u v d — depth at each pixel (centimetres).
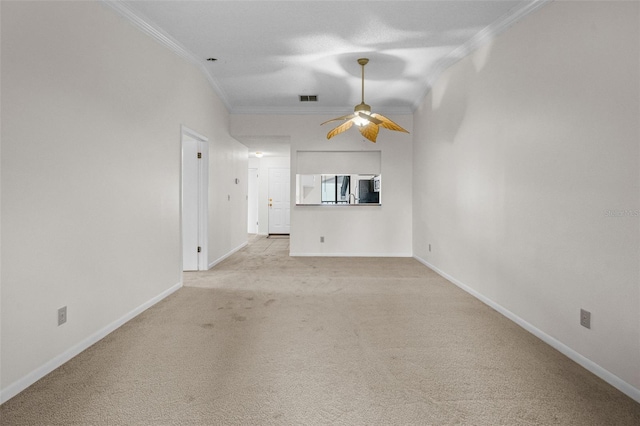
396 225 617
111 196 268
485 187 334
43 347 202
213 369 207
